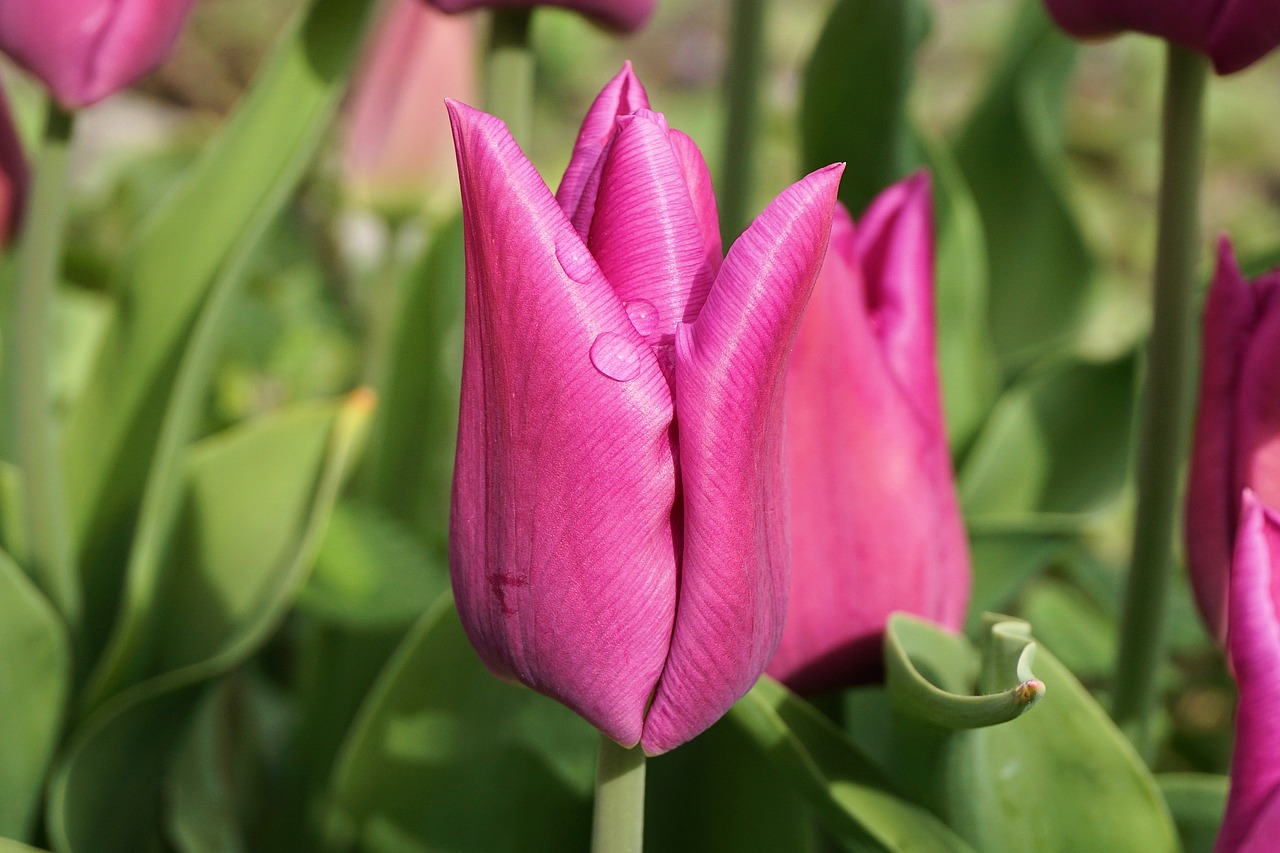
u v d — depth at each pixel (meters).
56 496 0.42
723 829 0.40
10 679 0.41
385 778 0.41
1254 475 0.36
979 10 1.63
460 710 0.40
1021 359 0.63
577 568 0.31
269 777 0.56
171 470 0.43
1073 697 0.36
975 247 0.54
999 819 0.37
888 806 0.36
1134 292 1.14
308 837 0.47
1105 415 0.53
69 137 0.40
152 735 0.42
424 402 0.51
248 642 0.42
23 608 0.41
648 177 0.31
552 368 0.30
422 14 0.55
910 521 0.36
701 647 0.31
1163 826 0.36
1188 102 0.38
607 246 0.31
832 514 0.36
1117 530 0.74
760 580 0.32
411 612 0.46
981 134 0.66
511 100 0.41
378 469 0.52
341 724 0.48
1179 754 0.56
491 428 0.31
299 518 0.47
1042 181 0.64
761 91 0.45
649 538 0.31
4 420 0.56
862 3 0.45
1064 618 0.54
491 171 0.30
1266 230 1.27
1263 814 0.32
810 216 0.30
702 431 0.30
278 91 0.45
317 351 0.70
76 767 0.41
